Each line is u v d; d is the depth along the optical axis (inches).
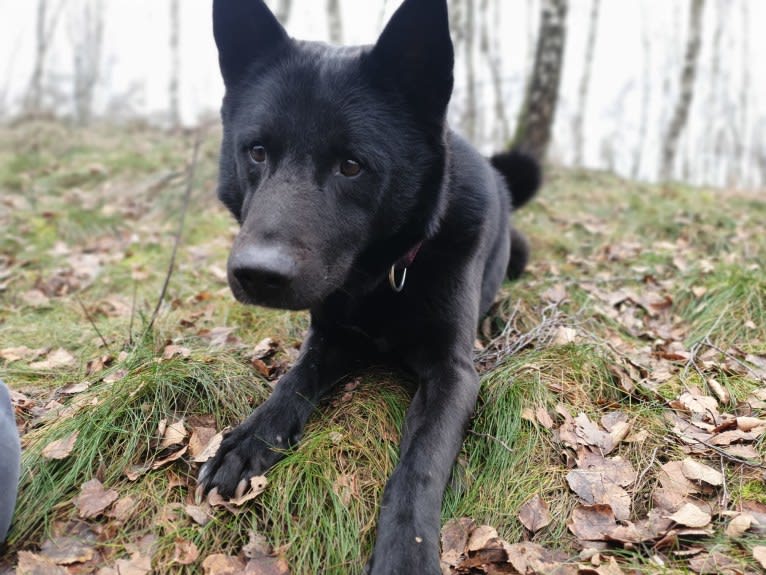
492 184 33.2
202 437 24.8
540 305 37.7
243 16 25.0
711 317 35.2
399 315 26.5
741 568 19.1
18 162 82.1
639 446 25.1
